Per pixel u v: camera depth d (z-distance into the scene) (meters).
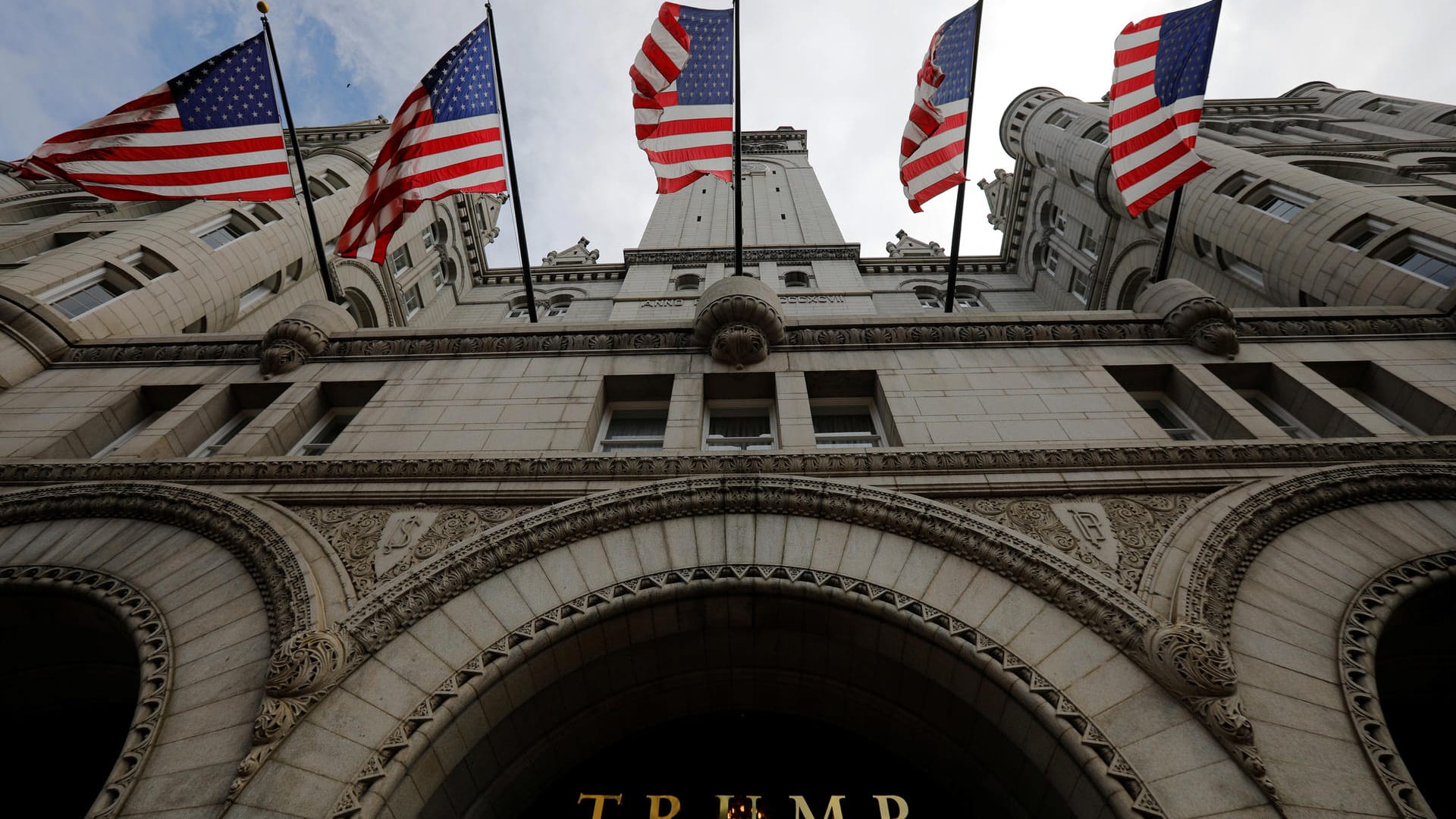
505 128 13.23
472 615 6.81
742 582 6.92
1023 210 30.97
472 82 12.60
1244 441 8.57
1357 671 6.09
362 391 10.88
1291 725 5.71
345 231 11.35
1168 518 7.71
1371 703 5.86
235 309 17.23
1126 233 23.25
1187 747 5.55
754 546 7.36
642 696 7.39
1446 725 7.90
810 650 7.23
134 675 7.88
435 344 11.45
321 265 13.12
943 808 7.05
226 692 6.23
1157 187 12.26
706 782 7.28
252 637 6.71
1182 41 12.84
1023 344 11.08
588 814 6.98
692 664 7.37
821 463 8.42
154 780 5.61
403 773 5.73
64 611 7.48
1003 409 9.68
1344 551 7.22
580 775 7.36
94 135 11.13
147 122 11.47
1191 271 19.89
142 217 18.86
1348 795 5.27
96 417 10.20
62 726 8.43
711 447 10.01
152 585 7.30
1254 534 7.30
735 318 11.01
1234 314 11.27
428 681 6.24
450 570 7.07
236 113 12.09
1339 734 5.67
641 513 7.67
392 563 7.42
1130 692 5.94
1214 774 5.38
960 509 7.85
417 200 11.45
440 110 12.08
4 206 20.09
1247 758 5.39
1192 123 12.25
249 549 7.50
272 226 19.03
